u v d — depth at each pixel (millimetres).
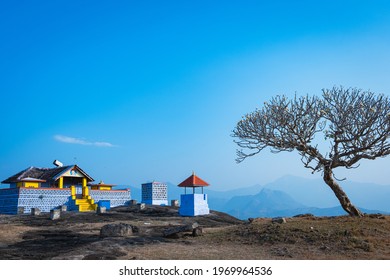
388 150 19734
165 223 29672
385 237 16281
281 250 15625
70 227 26609
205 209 38781
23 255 14969
